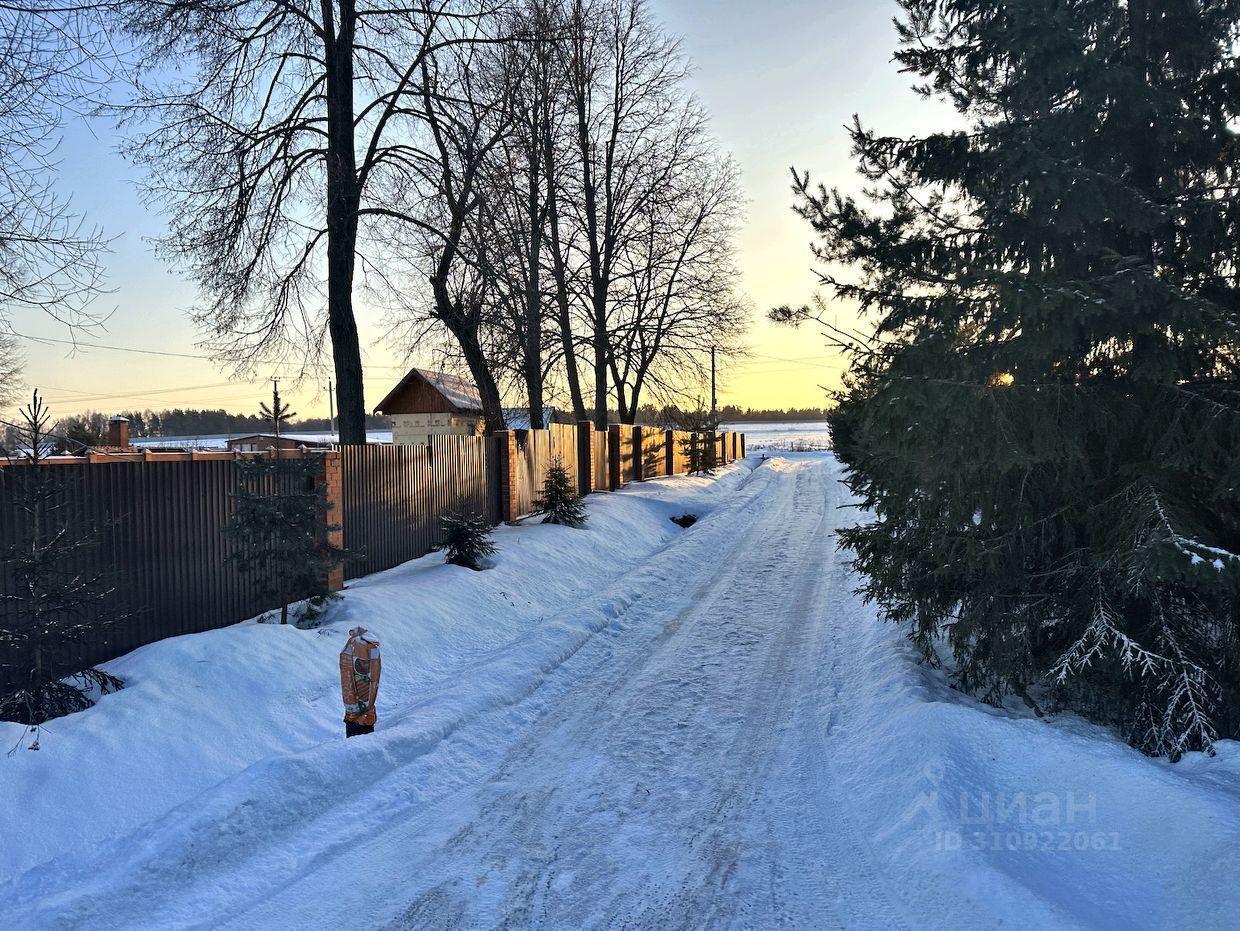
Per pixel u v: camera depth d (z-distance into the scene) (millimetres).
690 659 8797
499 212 15164
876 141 7324
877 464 7391
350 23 14062
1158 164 6094
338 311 14109
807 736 6539
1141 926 3609
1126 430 5832
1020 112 6820
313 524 8047
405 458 11977
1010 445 5422
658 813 5246
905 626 8781
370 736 6062
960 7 6902
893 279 7152
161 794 5105
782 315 7797
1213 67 6301
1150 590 5578
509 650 8844
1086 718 6156
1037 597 6246
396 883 4422
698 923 4016
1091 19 6352
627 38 24953
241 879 4422
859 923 3957
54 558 5680
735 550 15969
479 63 15055
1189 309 4988
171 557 7398
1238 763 4777
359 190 14320
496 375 18906
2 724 5148
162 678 6215
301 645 7469
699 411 33469
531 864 4617
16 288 7164
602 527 16391
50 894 4086
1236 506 5797
